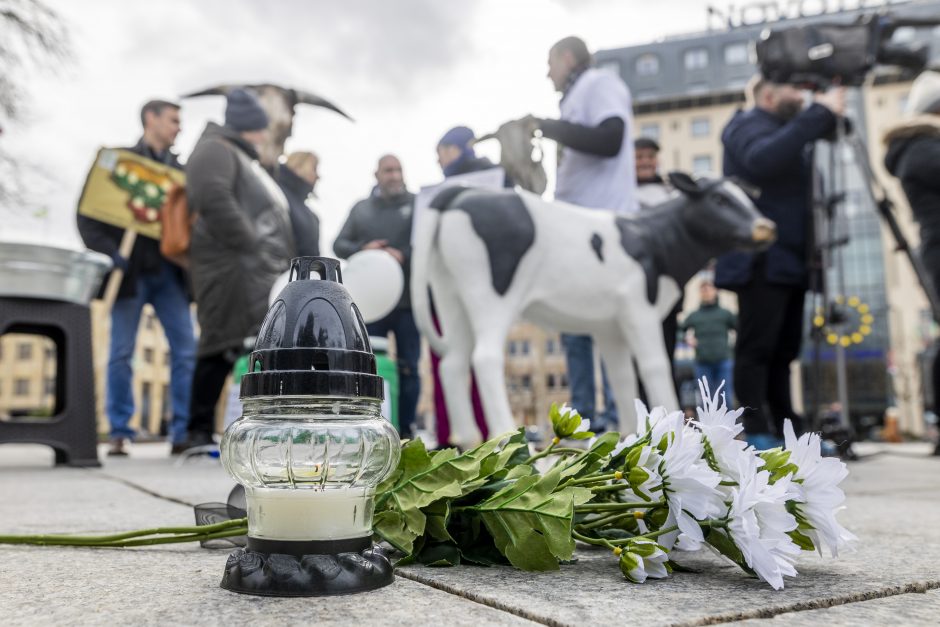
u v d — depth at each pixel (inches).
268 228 172.7
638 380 133.0
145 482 113.4
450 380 118.0
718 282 154.1
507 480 43.7
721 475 40.1
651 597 34.4
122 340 212.1
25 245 150.0
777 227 152.1
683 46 1729.8
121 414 213.8
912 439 805.2
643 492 40.1
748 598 34.3
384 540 43.8
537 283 116.0
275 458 34.9
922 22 173.8
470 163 158.4
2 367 1684.3
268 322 35.7
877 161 1489.9
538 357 1529.3
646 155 189.3
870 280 1517.0
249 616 30.8
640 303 120.0
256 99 183.5
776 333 149.8
